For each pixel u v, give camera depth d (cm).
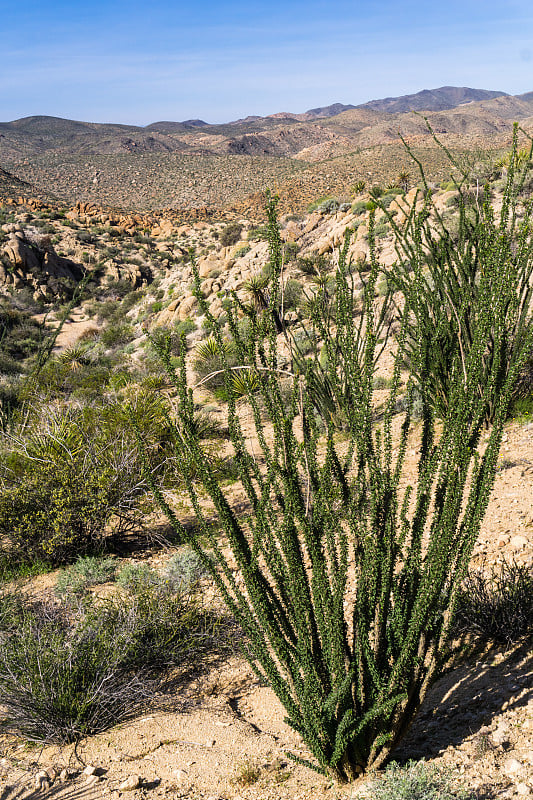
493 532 629
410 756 361
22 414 1205
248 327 334
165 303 4031
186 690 528
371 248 335
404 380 1321
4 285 5931
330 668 332
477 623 479
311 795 349
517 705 380
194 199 18525
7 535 848
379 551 326
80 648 524
